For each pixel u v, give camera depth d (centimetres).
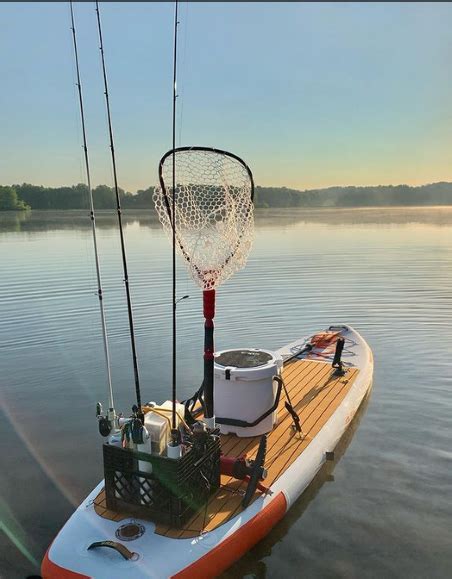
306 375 782
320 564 440
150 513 414
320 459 553
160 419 420
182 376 891
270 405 570
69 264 2052
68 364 958
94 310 1345
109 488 425
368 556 448
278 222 4550
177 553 387
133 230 3822
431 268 1870
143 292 1552
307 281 1677
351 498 530
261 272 1864
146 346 1057
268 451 541
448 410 730
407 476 569
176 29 386
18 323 1233
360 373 793
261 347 1027
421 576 425
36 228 3994
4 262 2116
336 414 638
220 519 427
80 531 410
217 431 462
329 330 1027
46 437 682
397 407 741
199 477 427
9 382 877
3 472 596
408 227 3781
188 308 1359
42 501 538
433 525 488
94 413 754
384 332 1110
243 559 434
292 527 487
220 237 466
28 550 459
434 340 1048
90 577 368
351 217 5372
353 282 1645
